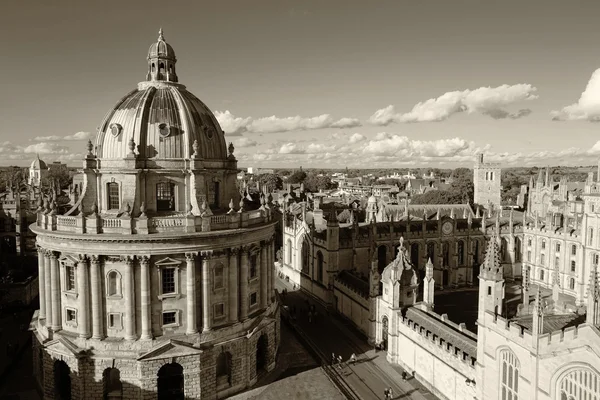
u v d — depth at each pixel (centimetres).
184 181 7069
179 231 6600
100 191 7044
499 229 13025
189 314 6644
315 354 8275
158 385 6681
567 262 11869
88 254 6431
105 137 7156
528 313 6344
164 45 7756
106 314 6550
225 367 7344
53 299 6838
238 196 8231
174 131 7038
